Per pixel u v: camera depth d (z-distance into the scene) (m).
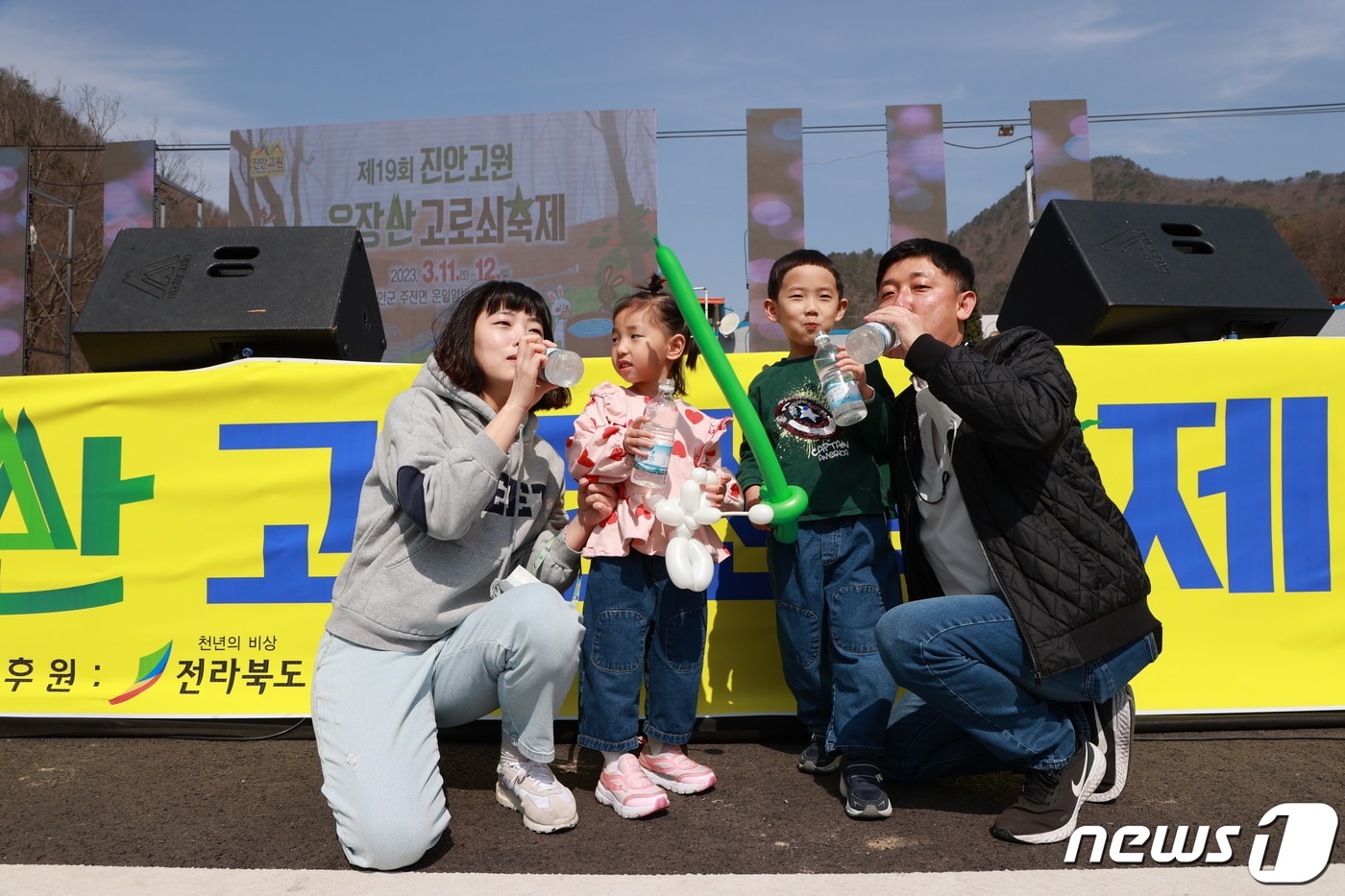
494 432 1.86
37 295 19.08
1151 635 1.93
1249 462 2.62
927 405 2.03
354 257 3.12
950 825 1.94
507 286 2.08
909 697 2.33
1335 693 2.57
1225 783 2.16
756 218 11.49
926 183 11.59
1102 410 2.63
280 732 2.61
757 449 2.03
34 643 2.69
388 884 1.63
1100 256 2.88
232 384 2.71
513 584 2.00
